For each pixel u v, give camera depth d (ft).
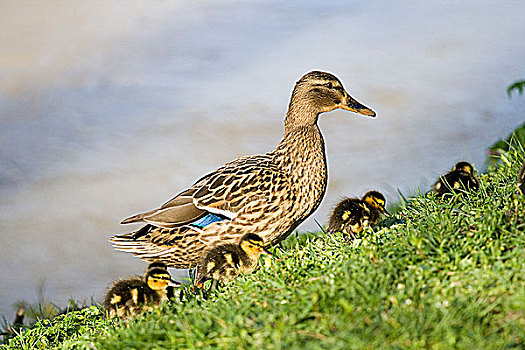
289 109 26.53
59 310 32.83
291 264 20.86
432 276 17.60
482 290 16.49
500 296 16.34
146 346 17.31
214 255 23.39
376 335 15.26
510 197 22.18
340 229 25.73
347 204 26.27
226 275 23.32
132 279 23.63
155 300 22.85
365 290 17.01
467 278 17.21
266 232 25.48
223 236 25.21
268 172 25.46
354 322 15.81
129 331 18.80
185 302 21.08
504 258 17.88
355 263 18.86
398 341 15.15
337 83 26.58
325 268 20.01
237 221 25.07
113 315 22.62
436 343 14.92
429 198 25.29
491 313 16.03
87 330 22.56
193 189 25.71
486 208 21.57
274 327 16.38
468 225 20.33
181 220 25.03
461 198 23.99
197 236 25.26
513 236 18.80
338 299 16.81
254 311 17.72
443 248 18.80
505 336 15.12
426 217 22.25
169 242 25.48
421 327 15.40
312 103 26.14
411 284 17.22
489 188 25.18
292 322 16.24
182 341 17.07
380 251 19.58
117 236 26.13
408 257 18.43
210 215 25.18
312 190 25.93
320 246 23.18
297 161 25.80
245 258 23.77
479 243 18.75
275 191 25.21
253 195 25.03
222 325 17.04
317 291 17.43
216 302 20.10
